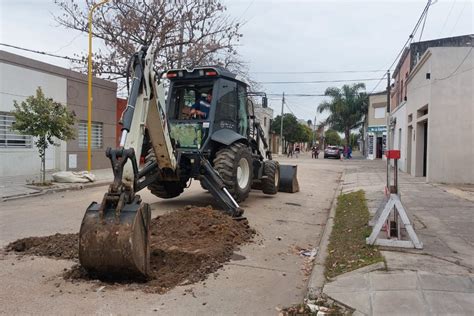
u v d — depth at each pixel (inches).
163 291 186.7
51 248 239.8
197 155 359.9
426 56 623.2
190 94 402.3
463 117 580.4
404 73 1025.5
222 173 366.6
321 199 498.3
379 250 231.8
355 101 1983.3
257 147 469.1
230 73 412.2
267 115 2058.3
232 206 336.5
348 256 229.3
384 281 185.3
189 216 296.8
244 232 293.3
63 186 528.4
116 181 188.9
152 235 263.9
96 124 794.2
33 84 636.7
